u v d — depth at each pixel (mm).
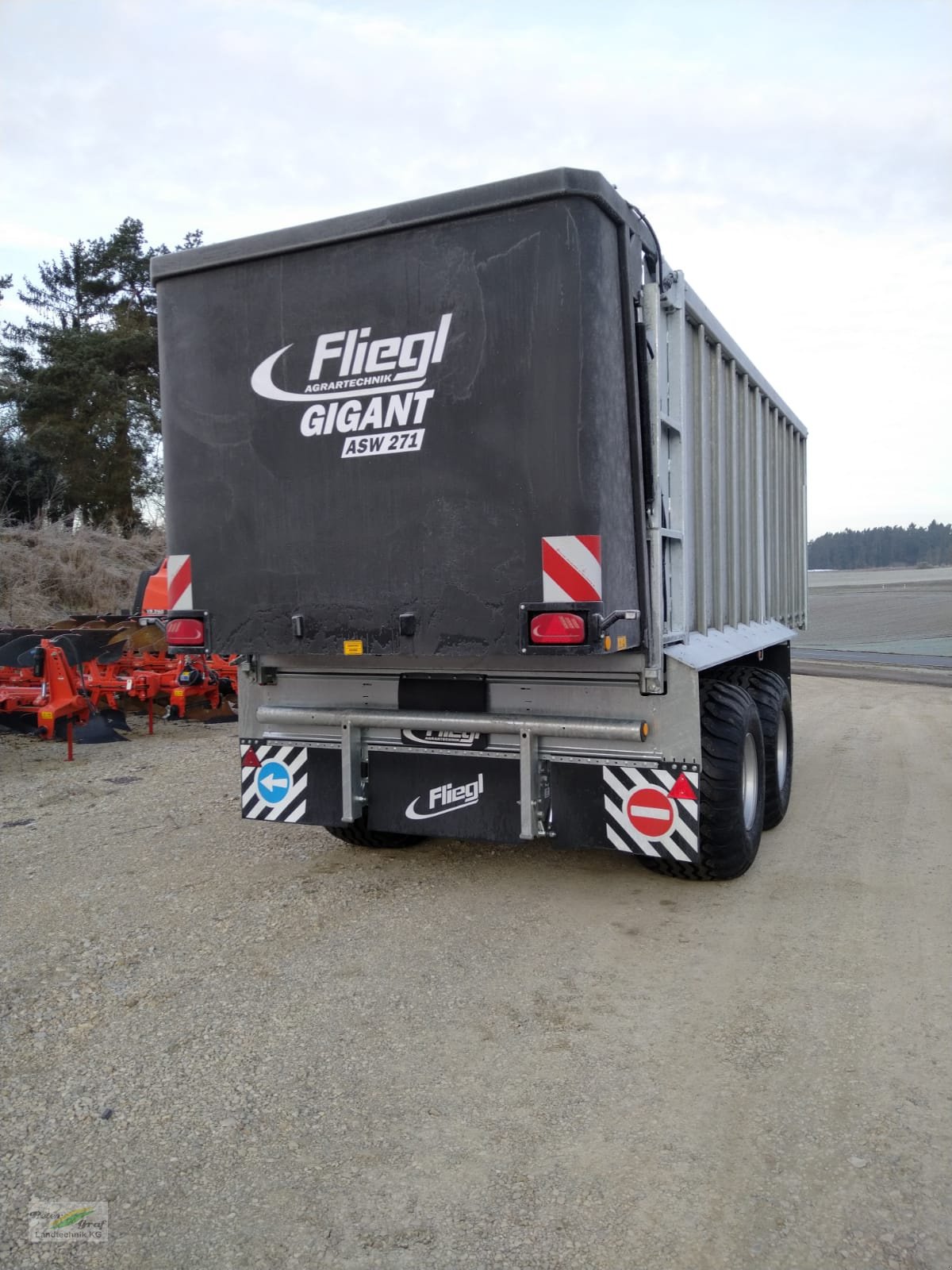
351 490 4426
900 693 15938
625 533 4207
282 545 4594
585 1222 2436
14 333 29016
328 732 5074
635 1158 2701
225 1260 2324
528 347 4023
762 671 6578
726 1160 2682
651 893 5035
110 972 4035
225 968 4078
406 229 4238
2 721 10156
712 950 4234
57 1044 3414
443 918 4676
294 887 5160
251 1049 3361
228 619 4734
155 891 5129
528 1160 2699
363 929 4520
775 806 6273
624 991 3809
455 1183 2602
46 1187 2613
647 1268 2271
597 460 3973
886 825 6539
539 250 3986
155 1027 3533
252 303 4602
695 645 5098
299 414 4527
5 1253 2352
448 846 5961
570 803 4645
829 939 4355
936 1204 2477
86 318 31031
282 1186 2604
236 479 4680
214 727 11008
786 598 8680
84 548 20672
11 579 18531
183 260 4719
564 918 4668
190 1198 2561
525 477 4062
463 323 4145
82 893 5098
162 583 10914
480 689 4766
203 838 6199
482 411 4129
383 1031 3488
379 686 4984
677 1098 3014
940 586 76938
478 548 4176
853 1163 2656
